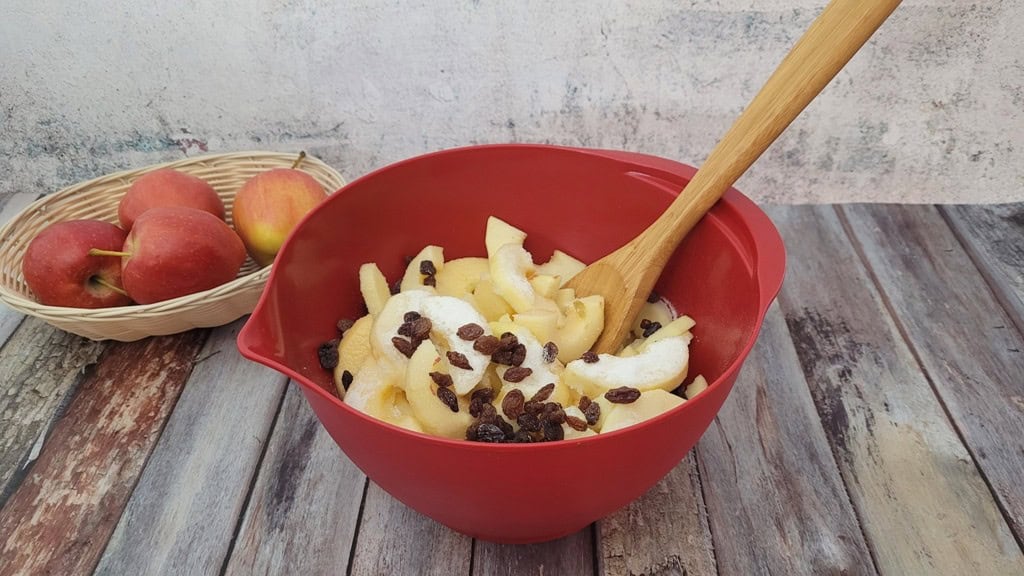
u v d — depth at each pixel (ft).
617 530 1.19
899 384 1.42
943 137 1.85
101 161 1.97
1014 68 1.71
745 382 1.43
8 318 1.60
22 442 1.35
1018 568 1.13
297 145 1.91
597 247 1.36
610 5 1.64
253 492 1.25
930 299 1.61
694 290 1.23
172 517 1.22
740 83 1.76
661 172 1.21
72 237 1.43
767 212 1.90
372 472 0.97
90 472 1.29
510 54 1.73
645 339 1.25
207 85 1.80
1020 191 1.94
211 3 1.64
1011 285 1.65
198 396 1.43
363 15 1.66
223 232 1.46
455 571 1.14
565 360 1.21
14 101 1.82
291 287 1.11
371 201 1.24
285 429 1.36
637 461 0.88
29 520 1.22
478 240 1.38
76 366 1.49
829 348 1.50
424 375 1.04
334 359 1.20
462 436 1.06
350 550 1.17
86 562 1.16
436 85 1.79
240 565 1.15
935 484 1.25
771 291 0.96
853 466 1.28
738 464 1.28
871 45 1.69
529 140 1.90
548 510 0.93
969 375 1.44
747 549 1.16
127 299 1.53
